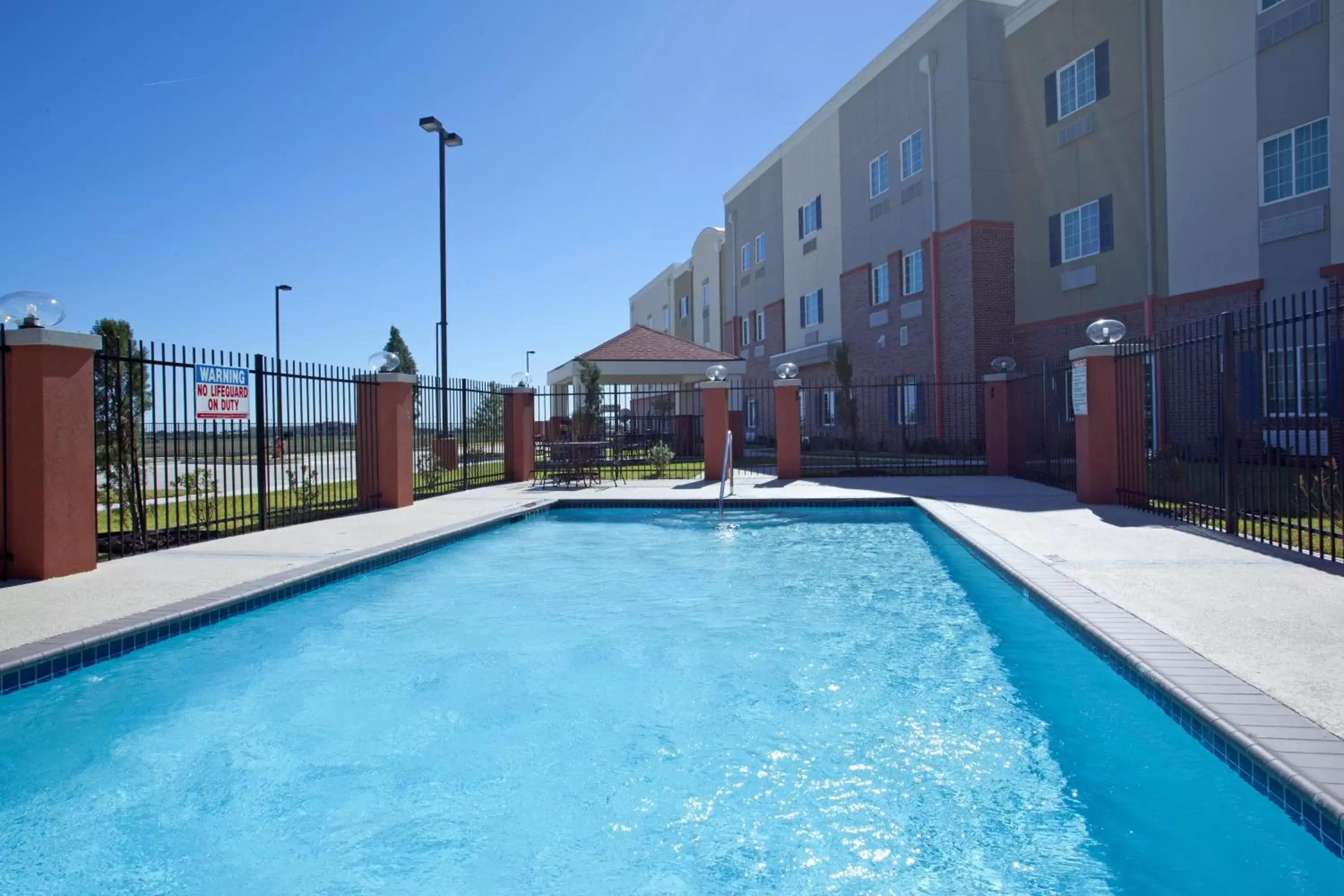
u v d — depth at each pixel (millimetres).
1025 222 20328
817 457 22828
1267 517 8648
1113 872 2723
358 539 8602
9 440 6516
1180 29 15914
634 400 32562
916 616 6164
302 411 10211
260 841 3125
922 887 2670
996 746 3771
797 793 3373
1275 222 14227
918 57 22422
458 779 3619
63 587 6129
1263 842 2730
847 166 26609
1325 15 13406
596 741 3984
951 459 19750
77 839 3146
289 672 5043
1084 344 18609
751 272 35219
